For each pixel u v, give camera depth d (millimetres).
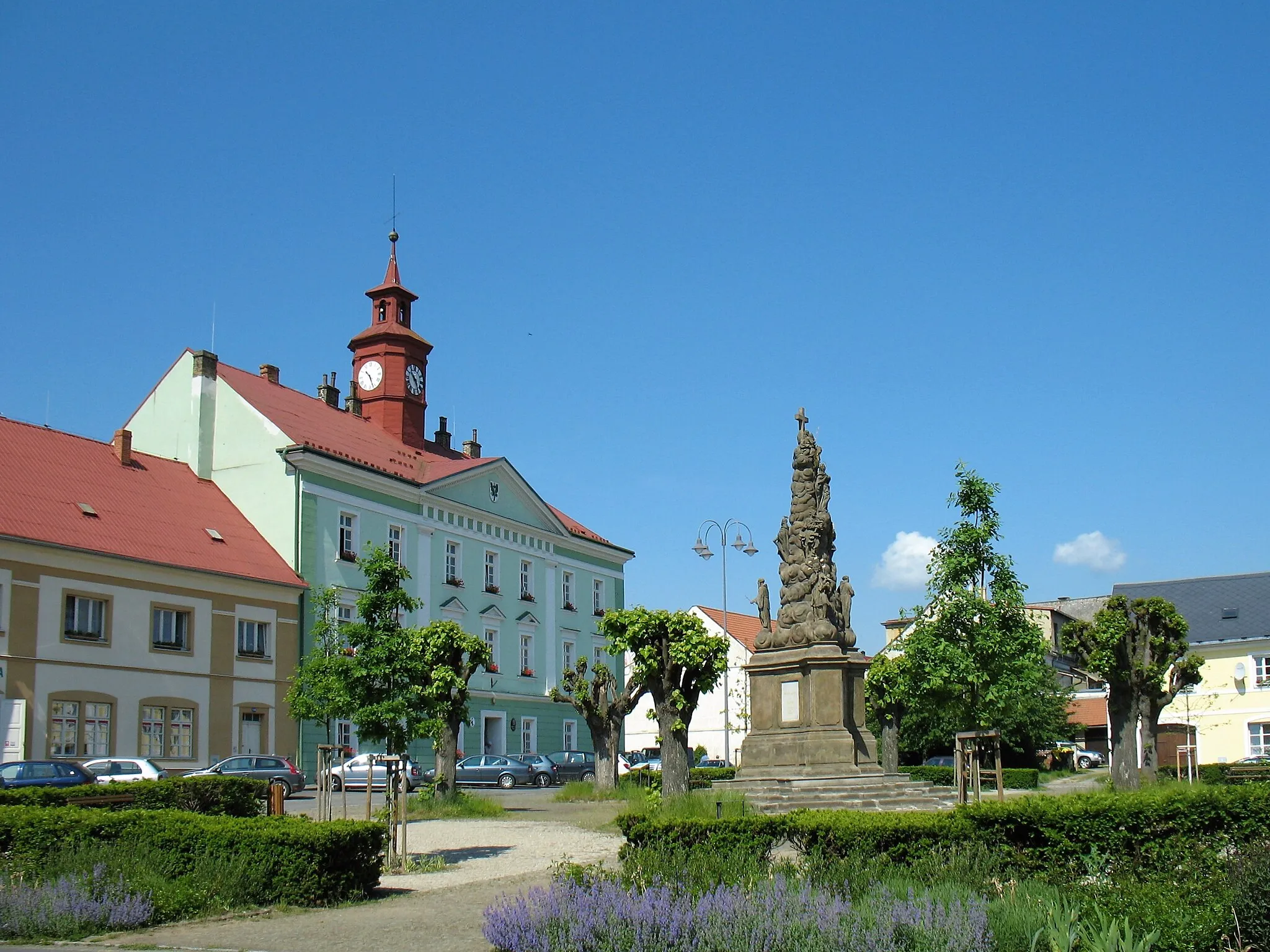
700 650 34344
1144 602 38531
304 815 18844
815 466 26969
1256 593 55406
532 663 59844
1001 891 13289
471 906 16172
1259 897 11484
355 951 13414
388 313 58438
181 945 13875
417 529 52781
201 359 49125
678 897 12555
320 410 54375
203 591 41969
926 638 28016
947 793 25250
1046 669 56312
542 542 61875
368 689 21625
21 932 14445
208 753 41375
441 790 33531
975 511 28359
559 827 27359
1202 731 53500
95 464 44031
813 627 25734
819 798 23922
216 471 48500
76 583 37938
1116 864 14805
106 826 17641
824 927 11500
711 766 56844
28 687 36062
